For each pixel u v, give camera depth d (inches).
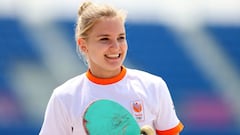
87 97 359.6
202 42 1237.1
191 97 1200.2
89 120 355.3
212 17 1256.2
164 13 1253.1
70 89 364.5
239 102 1203.2
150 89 363.9
